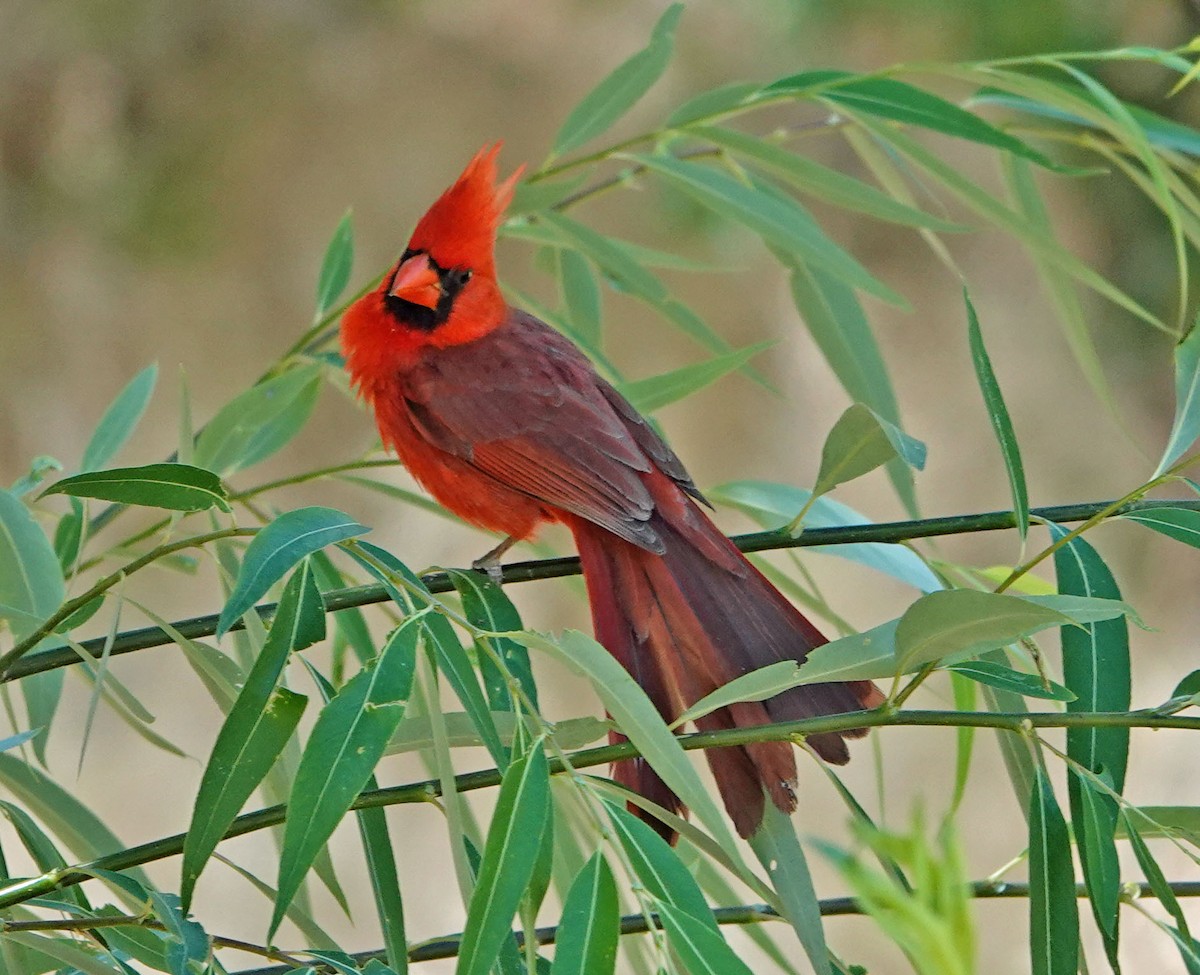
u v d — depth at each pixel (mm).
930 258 14086
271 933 3264
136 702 4332
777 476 13617
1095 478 13820
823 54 12773
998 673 3977
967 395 14008
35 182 12758
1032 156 5797
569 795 5082
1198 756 13359
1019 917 12414
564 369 6113
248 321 12984
